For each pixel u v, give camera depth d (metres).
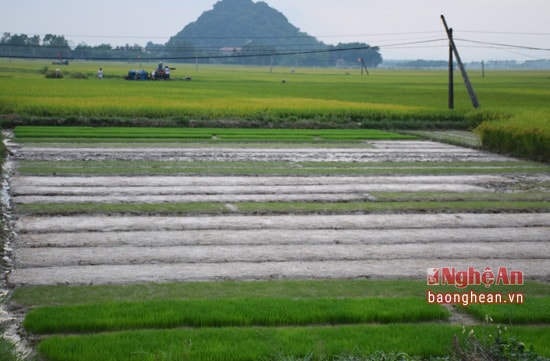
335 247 35.84
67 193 49.25
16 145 75.56
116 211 43.19
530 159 73.81
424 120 109.38
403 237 38.16
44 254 33.56
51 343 22.28
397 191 52.28
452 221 42.38
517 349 20.61
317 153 75.06
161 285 29.17
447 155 76.12
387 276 31.11
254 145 80.50
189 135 87.75
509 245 36.91
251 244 36.34
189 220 41.34
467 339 22.20
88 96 132.38
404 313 25.47
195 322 24.70
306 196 49.62
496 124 81.31
